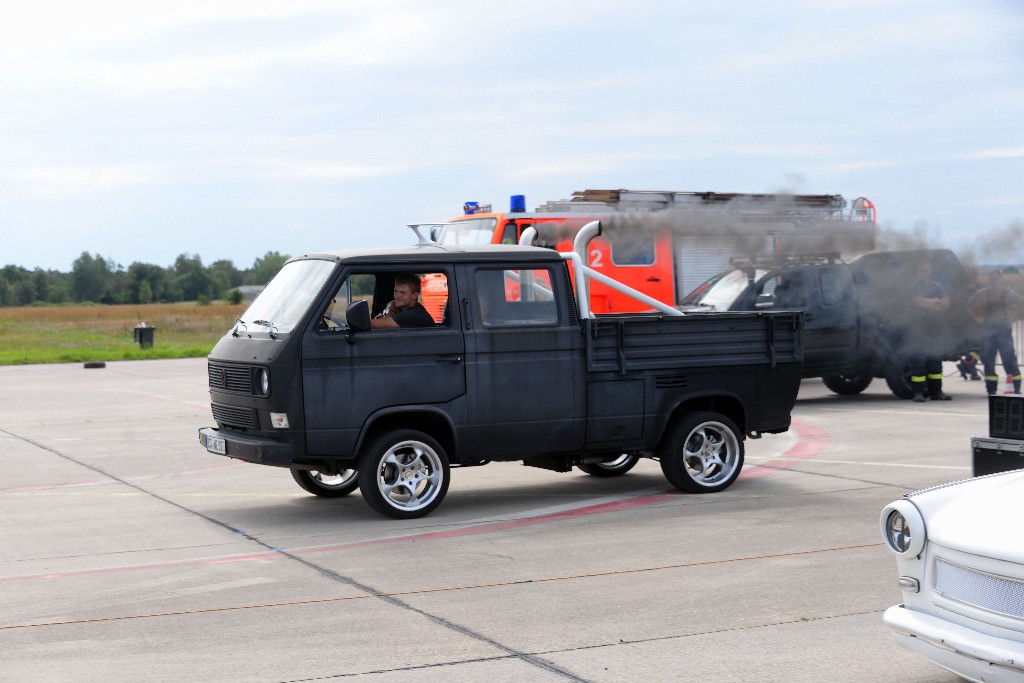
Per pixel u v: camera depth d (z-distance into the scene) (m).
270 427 8.27
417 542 7.76
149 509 9.11
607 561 7.11
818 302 16.27
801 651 5.26
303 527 8.33
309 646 5.40
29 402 18.91
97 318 76.06
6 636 5.62
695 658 5.17
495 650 5.31
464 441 8.66
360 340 8.30
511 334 8.77
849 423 14.27
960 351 16.73
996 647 3.97
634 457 10.27
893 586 6.40
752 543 7.54
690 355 9.40
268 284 9.19
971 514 4.36
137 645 5.45
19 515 8.87
